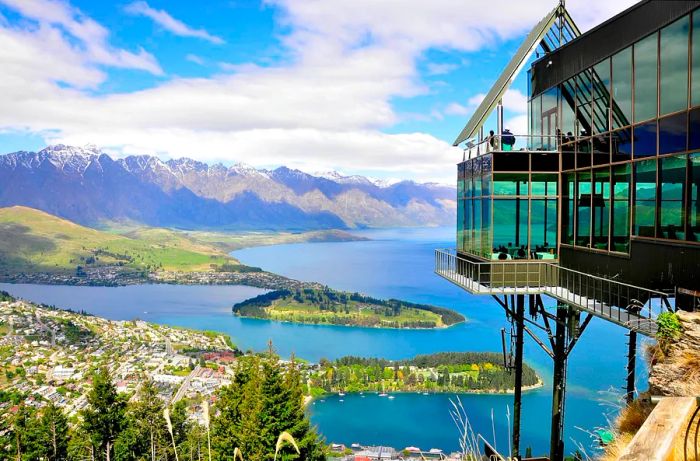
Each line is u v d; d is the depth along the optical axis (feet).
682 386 30.94
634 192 51.29
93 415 161.17
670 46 45.88
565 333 66.90
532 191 66.23
